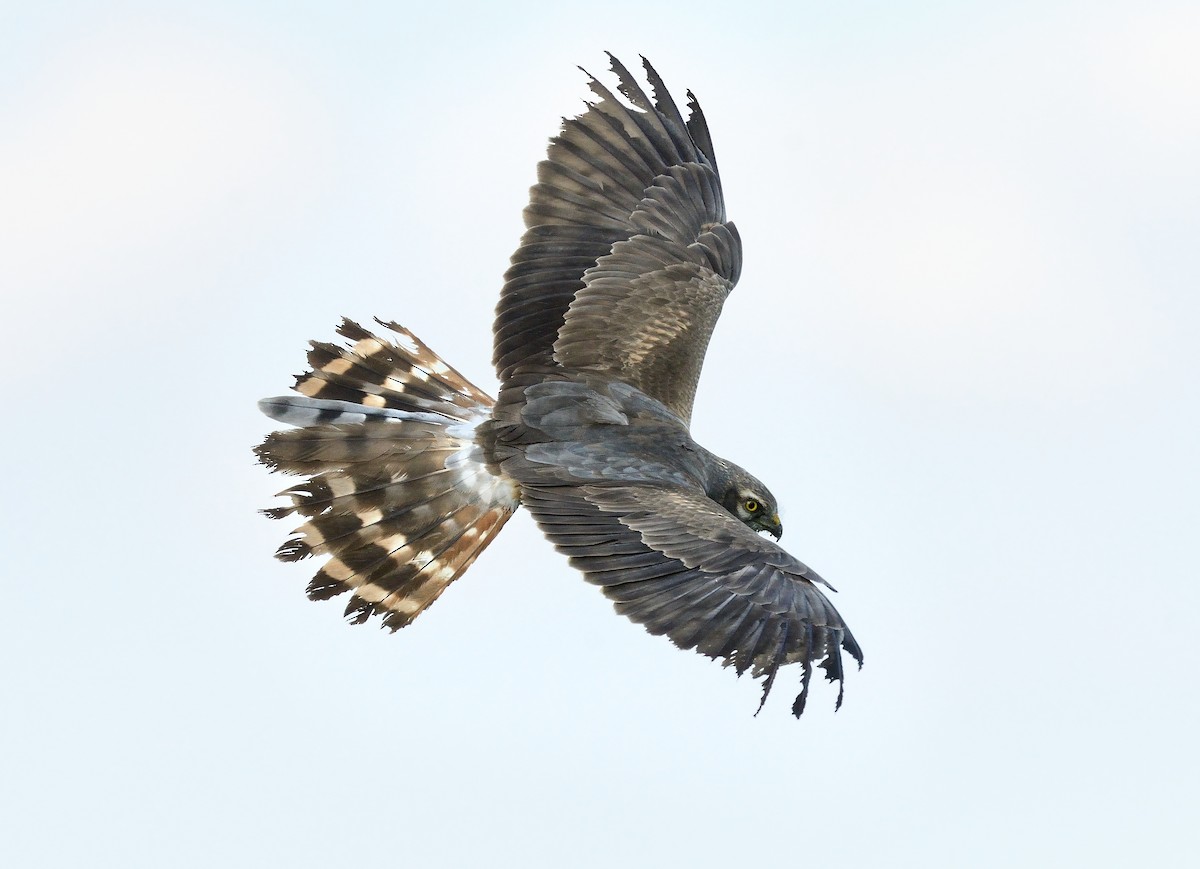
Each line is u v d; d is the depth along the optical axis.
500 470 12.97
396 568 13.55
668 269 13.74
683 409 13.34
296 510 13.55
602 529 11.89
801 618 10.97
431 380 13.73
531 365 13.34
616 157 13.95
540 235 13.61
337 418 13.60
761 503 13.15
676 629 11.09
